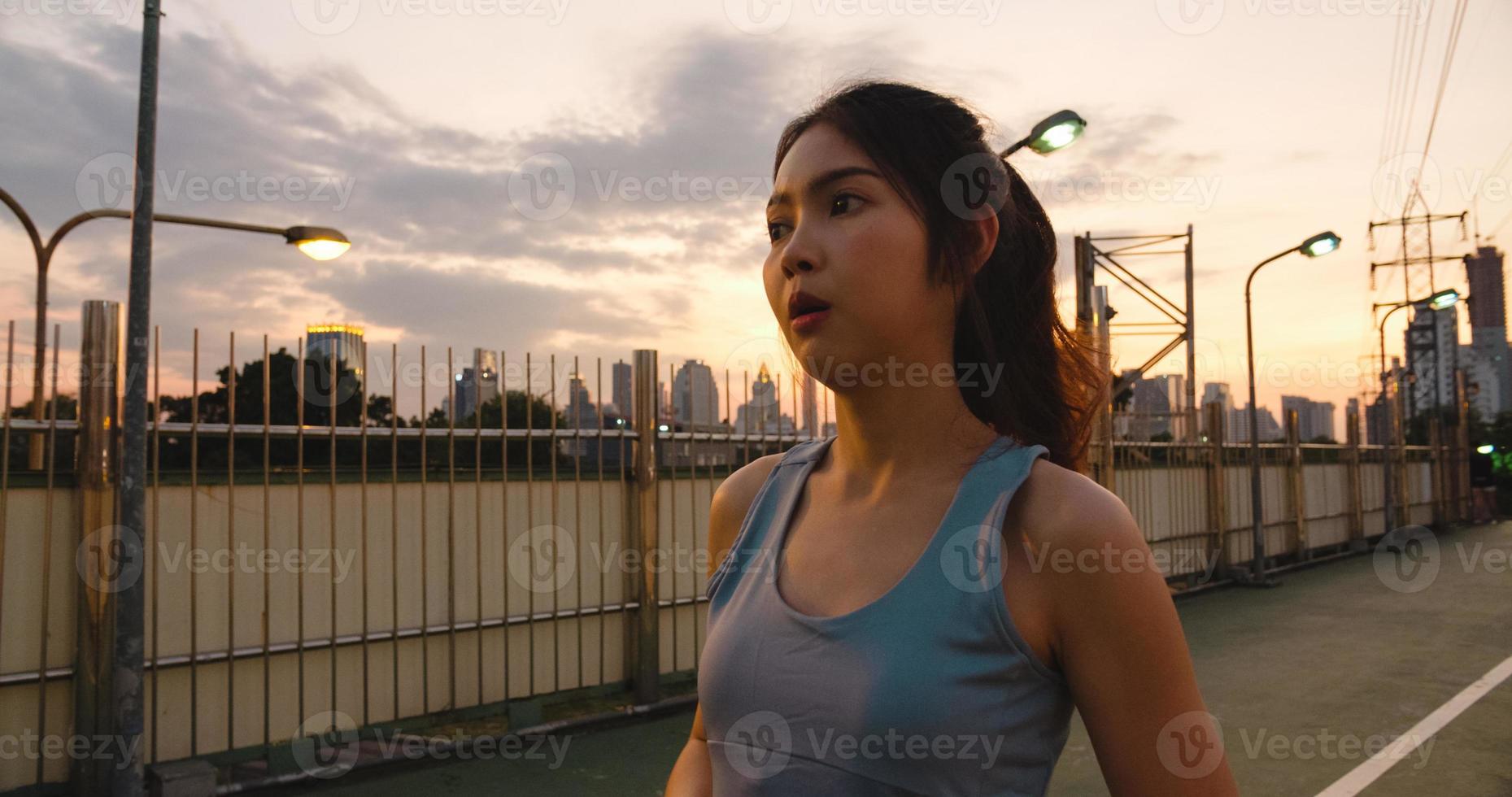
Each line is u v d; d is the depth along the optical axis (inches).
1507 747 215.6
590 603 234.8
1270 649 341.7
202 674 175.9
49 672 160.1
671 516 251.8
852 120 26.7
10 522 159.0
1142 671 23.5
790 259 26.8
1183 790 23.3
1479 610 425.4
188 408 189.2
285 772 180.4
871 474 28.7
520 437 224.2
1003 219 30.8
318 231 254.8
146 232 163.0
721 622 29.3
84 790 157.2
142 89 164.2
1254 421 520.1
